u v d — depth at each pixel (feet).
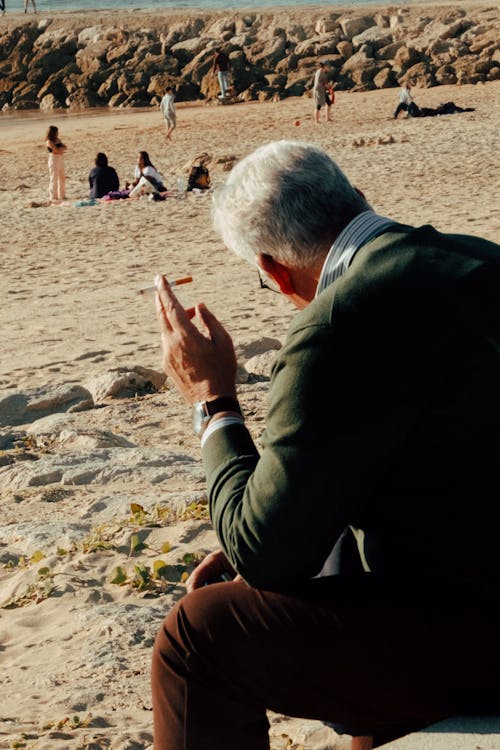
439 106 97.81
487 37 139.64
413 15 156.46
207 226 56.44
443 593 6.32
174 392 26.27
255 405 23.81
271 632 6.32
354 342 6.28
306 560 6.25
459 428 6.24
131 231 56.85
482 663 6.29
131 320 37.60
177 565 14.21
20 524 16.56
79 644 12.19
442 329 6.25
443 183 59.82
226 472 6.77
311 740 9.55
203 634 6.43
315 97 100.32
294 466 6.19
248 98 137.80
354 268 6.57
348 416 6.19
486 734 6.17
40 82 158.40
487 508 6.31
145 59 153.38
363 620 6.25
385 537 6.54
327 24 155.94
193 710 6.51
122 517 16.52
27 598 13.89
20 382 30.07
